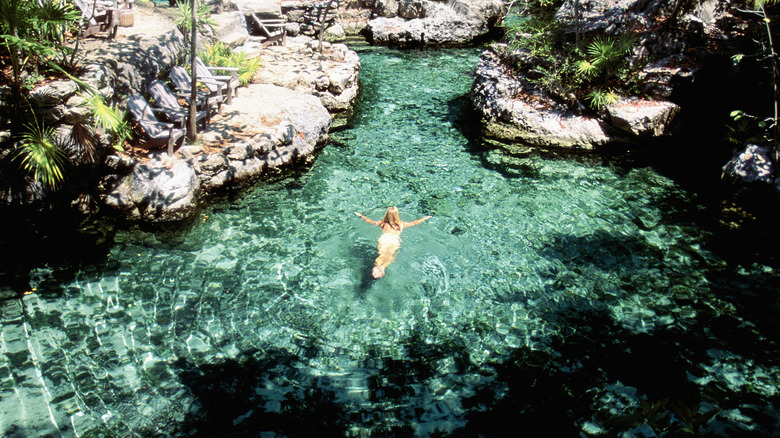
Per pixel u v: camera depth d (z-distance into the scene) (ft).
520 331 23.67
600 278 27.25
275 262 27.35
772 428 19.19
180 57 40.40
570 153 40.98
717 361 22.33
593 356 22.44
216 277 26.16
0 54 28.89
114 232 28.99
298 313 24.06
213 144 33.65
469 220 31.73
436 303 24.99
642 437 18.75
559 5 53.01
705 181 37.04
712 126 41.16
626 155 40.68
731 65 39.93
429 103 49.98
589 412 19.75
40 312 23.32
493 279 26.78
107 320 23.16
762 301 25.93
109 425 18.58
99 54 34.01
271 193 33.83
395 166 38.01
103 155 29.73
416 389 20.59
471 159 39.63
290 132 36.50
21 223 28.66
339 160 38.60
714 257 29.12
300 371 21.20
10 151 27.50
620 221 32.27
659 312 25.11
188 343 22.24
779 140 34.58
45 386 19.92
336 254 27.96
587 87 43.42
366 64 60.23
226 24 49.67
